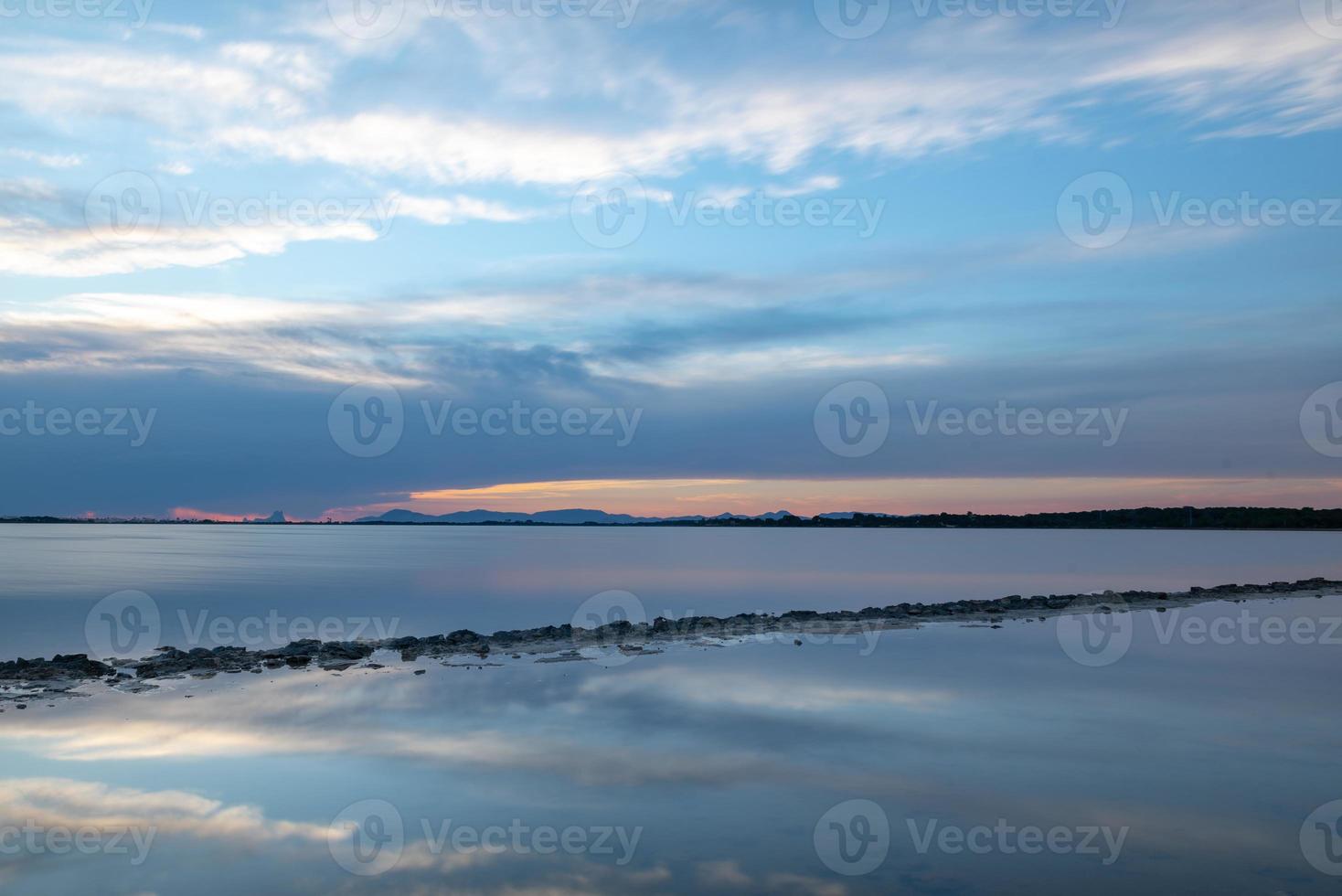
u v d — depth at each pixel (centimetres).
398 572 4984
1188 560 6331
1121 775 1064
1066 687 1559
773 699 1456
